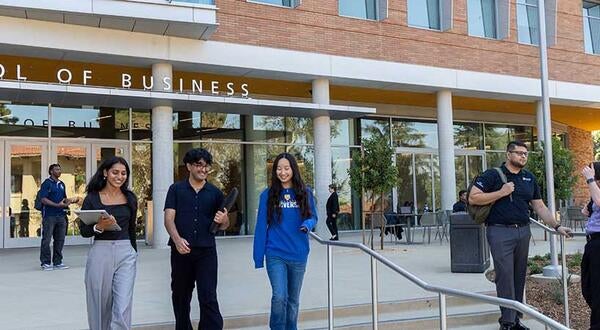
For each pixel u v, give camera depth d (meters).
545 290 8.98
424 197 23.80
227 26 16.38
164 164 15.80
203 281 5.56
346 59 18.12
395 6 19.19
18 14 13.75
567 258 11.55
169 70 15.82
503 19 21.30
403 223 19.17
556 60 22.56
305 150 21.11
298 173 5.66
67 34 14.42
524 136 27.03
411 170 23.61
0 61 15.41
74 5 13.62
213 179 19.45
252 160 20.19
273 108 16.75
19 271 11.06
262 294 8.36
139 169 18.39
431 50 19.77
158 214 15.69
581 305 8.30
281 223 5.58
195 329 6.50
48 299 8.05
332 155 21.95
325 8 17.92
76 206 17.34
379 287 8.90
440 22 20.27
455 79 20.11
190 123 19.22
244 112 17.31
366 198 22.20
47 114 17.27
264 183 20.34
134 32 15.14
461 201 15.45
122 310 5.07
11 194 16.64
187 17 14.51
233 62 16.38
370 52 18.59
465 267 10.69
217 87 18.56
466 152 25.30
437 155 24.33
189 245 5.54
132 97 14.62
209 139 19.48
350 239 18.75
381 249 15.07
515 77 21.38
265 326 6.88
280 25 17.16
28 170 16.94
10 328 6.30
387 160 15.35
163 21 14.41
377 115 23.02
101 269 5.16
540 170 17.16
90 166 17.73
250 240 18.28
